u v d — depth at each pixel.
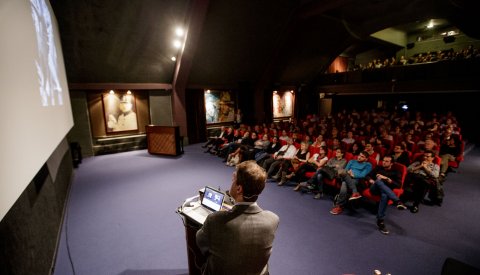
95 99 8.69
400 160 5.09
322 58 13.60
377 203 4.49
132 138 9.52
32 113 2.10
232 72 11.24
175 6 7.50
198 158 8.20
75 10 6.40
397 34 15.48
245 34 9.60
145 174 6.44
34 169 1.96
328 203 4.56
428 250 3.13
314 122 11.06
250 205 1.29
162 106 10.14
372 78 12.81
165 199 4.81
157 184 5.65
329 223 3.82
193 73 10.17
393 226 3.70
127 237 3.49
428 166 4.39
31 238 2.39
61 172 4.66
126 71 8.75
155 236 3.51
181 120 10.39
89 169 7.00
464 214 4.04
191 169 6.86
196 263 2.17
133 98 9.52
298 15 9.73
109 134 9.12
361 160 4.51
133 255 3.09
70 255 3.10
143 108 9.83
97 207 4.46
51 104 3.13
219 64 10.39
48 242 2.91
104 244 3.33
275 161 6.01
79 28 6.84
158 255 3.09
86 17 6.68
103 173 6.59
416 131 7.69
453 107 12.18
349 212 4.19
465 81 9.84
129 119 9.52
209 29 8.68
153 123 10.03
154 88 9.69
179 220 3.97
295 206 4.44
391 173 4.14
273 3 8.88
